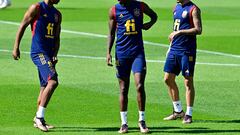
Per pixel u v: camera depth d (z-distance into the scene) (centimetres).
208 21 6944
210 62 4662
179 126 2931
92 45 5297
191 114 3003
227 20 7050
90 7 8025
